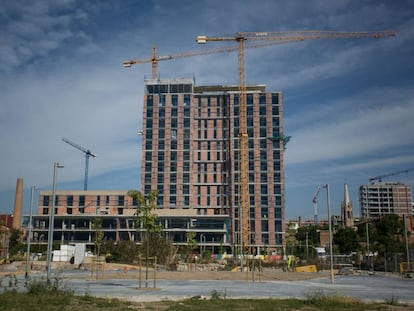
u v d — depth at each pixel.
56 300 19.28
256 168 170.25
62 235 152.75
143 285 35.53
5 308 16.66
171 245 87.50
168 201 170.00
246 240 157.12
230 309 18.48
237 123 174.12
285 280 48.56
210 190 170.62
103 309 17.70
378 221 130.88
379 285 40.53
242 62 166.75
